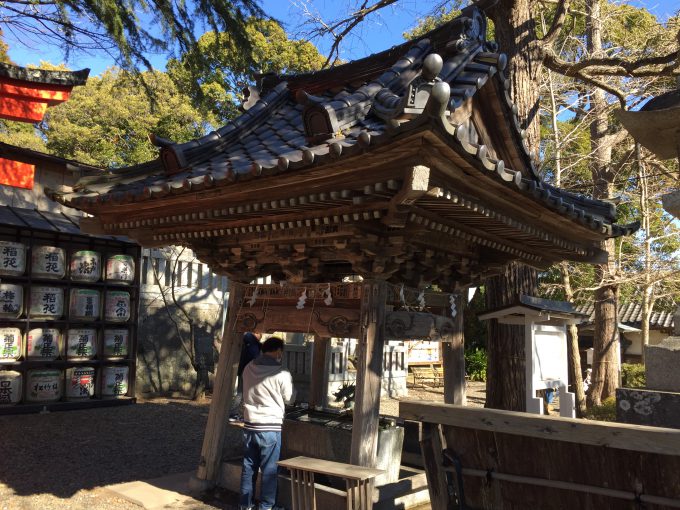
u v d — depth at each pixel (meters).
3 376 8.40
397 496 4.68
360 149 3.14
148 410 9.39
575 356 11.75
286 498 4.70
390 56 5.17
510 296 6.83
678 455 2.56
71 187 5.02
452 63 4.27
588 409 10.57
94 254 9.42
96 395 9.66
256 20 8.68
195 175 4.45
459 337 5.37
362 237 4.21
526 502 3.17
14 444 6.75
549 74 11.66
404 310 5.11
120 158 20.92
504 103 4.34
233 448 6.91
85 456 6.46
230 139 5.22
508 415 3.02
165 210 4.69
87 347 9.34
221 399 5.30
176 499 4.98
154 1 7.62
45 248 8.87
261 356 4.72
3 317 8.40
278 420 4.55
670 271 10.95
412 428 5.80
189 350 11.41
